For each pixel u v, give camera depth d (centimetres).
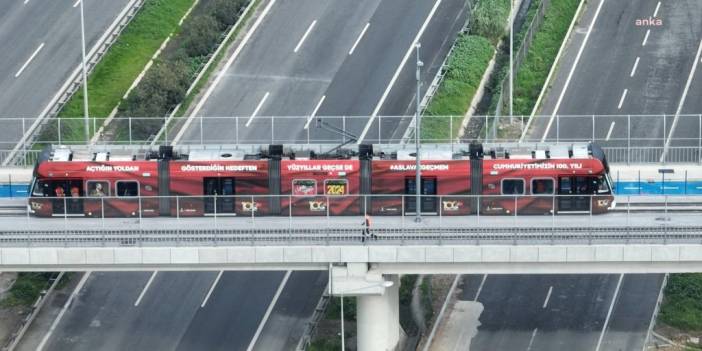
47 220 11981
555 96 15875
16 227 11631
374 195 11688
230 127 15075
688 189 13338
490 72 16300
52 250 10862
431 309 12444
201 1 17700
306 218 12012
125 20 17200
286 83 16025
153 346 11962
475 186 12144
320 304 12419
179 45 16888
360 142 14525
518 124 15062
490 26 16688
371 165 12175
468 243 10862
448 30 16862
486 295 12656
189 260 10888
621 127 15062
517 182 12150
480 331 12131
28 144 14225
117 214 12012
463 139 14500
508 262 10869
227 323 12231
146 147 13088
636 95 15838
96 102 15750
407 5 17375
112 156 12475
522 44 16475
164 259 10888
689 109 15575
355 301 12388
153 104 15262
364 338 11194
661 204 12294
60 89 15975
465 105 15575
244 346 11938
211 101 15712
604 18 17275
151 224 11719
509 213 12094
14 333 12119
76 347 11962
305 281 12750
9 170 13775
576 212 12038
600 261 10812
